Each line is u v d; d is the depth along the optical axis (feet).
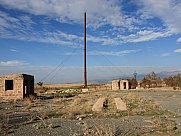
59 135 39.45
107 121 52.65
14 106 87.76
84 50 221.66
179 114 61.57
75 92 183.32
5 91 117.70
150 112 65.87
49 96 137.80
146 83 288.30
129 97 114.83
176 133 39.27
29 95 122.52
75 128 45.01
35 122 52.29
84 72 220.84
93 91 198.80
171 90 213.87
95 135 38.04
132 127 45.03
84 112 66.33
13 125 48.55
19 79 117.80
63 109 71.36
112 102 93.97
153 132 40.40
